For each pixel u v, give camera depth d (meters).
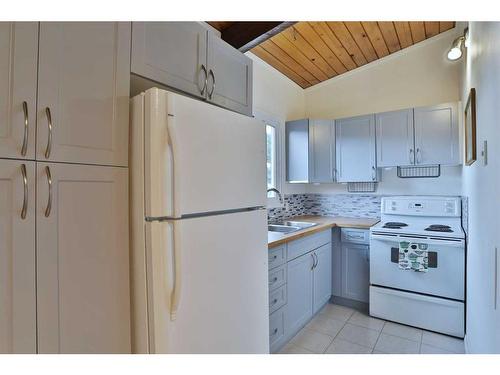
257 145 1.44
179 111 1.03
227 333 1.23
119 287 1.00
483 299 1.50
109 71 0.99
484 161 1.43
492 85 1.23
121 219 1.01
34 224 0.79
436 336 2.35
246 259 1.36
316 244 2.67
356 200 3.43
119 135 1.01
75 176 0.88
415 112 2.84
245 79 1.75
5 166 0.74
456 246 2.30
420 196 2.99
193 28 1.38
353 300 2.93
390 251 2.60
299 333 2.41
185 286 1.04
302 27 2.52
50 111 0.83
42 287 0.81
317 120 3.25
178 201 1.01
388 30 2.73
